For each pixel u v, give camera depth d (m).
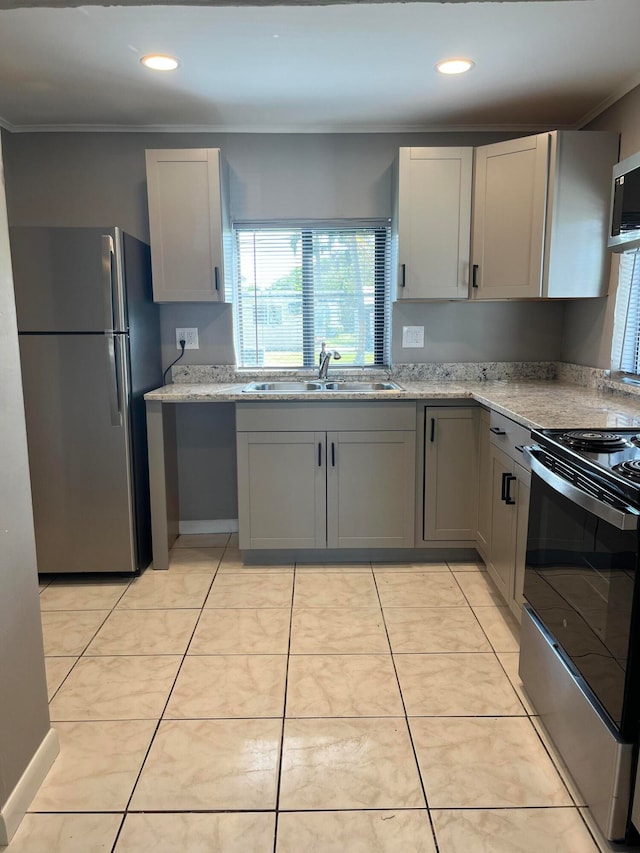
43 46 2.26
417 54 2.34
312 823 1.43
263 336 3.47
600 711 1.40
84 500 2.77
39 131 3.17
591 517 1.43
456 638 2.27
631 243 2.00
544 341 3.39
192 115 3.00
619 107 2.73
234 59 2.38
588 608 1.45
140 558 2.90
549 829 1.41
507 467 2.34
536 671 1.79
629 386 2.57
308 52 2.32
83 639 2.29
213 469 3.48
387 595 2.64
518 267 2.87
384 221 3.30
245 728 1.77
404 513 2.94
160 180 2.93
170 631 2.34
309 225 3.32
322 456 2.88
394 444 2.88
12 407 1.49
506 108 2.92
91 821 1.45
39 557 2.80
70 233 2.59
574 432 1.82
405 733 1.74
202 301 3.03
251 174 3.25
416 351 3.39
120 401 2.70
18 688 1.49
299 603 2.57
